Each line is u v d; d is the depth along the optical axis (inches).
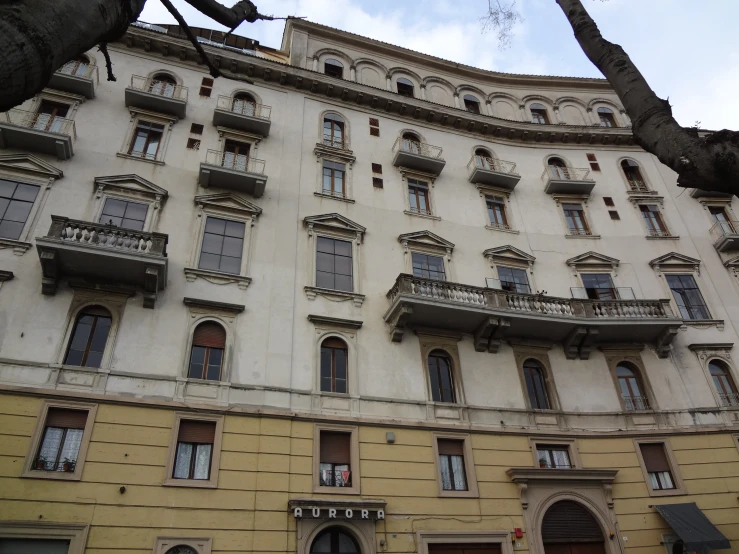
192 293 687.7
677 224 1007.6
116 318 631.8
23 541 499.2
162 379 614.2
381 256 830.5
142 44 896.3
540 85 1221.7
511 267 899.4
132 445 566.9
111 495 536.1
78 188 715.4
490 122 1071.0
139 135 811.4
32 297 611.5
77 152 745.6
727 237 957.8
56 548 504.4
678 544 685.9
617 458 738.8
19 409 544.1
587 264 924.0
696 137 256.4
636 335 828.6
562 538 674.2
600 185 1048.2
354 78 1077.1
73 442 554.9
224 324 679.7
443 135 1047.6
